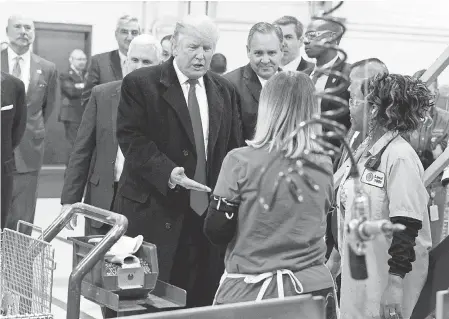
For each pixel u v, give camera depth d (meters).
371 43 4.93
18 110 4.95
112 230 2.55
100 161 4.09
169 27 6.19
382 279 2.92
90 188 4.14
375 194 2.84
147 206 3.32
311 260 2.48
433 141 3.85
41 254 2.42
